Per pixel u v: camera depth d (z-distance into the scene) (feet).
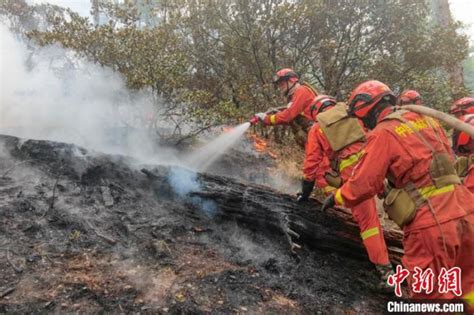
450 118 7.11
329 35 22.40
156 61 16.38
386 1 21.62
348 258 11.47
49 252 8.57
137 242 9.58
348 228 11.34
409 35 22.47
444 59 22.75
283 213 11.35
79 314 7.09
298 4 20.92
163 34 17.34
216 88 22.43
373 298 9.91
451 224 7.20
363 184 7.59
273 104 21.06
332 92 22.74
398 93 23.44
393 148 7.50
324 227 11.36
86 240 9.22
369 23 22.50
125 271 8.51
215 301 8.22
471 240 7.27
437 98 21.27
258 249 10.84
